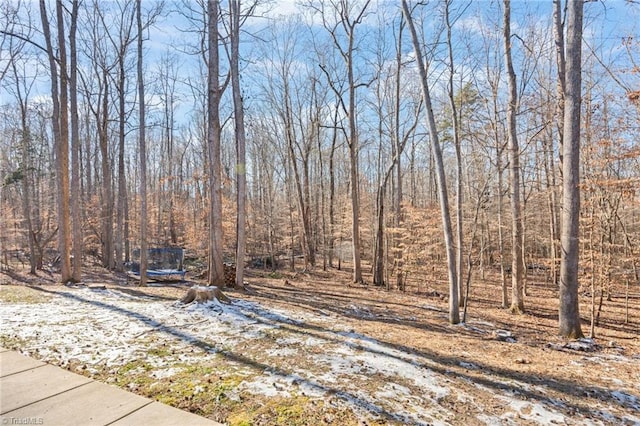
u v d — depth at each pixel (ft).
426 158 82.69
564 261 23.34
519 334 23.54
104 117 49.73
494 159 35.35
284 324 19.86
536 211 55.88
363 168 84.28
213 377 12.20
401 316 26.96
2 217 58.13
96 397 10.31
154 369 12.69
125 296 26.63
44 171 63.67
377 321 23.89
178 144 95.61
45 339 15.29
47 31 31.58
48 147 66.08
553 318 29.73
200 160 84.48
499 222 40.32
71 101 33.01
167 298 26.27
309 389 11.69
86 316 19.48
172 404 10.20
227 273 36.70
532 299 41.19
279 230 68.49
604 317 31.96
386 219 52.65
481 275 55.11
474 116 37.93
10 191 67.92
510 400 12.27
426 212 43.70
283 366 13.57
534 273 58.03
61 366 12.57
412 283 49.70
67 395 10.38
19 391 10.53
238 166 33.83
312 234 69.15
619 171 27.99
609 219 25.90
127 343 15.25
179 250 49.90
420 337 19.93
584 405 12.41
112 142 73.15
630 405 12.73
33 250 50.57
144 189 34.50
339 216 70.33
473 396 12.31
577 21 22.27
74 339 15.42
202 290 23.39
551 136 41.73
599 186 24.32
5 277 46.80
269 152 70.85
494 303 38.34
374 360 14.89
